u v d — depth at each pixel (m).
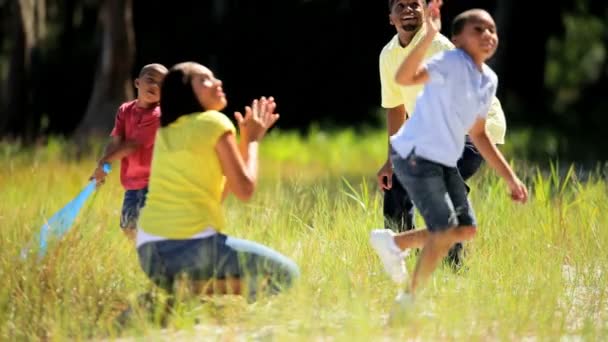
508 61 91.69
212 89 17.70
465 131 17.45
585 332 16.66
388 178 21.33
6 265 18.69
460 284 19.58
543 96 95.19
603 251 22.55
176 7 94.94
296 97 92.81
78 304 18.03
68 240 19.28
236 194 17.45
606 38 104.12
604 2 101.94
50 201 26.77
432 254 17.27
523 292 18.53
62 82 92.69
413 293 17.28
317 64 93.06
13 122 71.88
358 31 94.12
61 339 16.58
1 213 23.05
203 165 17.36
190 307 17.31
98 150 51.12
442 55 17.33
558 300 18.97
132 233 20.72
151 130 20.72
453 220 17.23
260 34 93.12
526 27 92.69
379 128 83.56
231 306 17.56
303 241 22.05
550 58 103.56
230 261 17.41
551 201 26.12
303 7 93.94
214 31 92.88
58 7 94.75
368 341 15.82
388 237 18.75
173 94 17.59
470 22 17.41
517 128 83.56
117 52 63.41
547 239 23.02
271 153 63.81
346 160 61.38
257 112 18.16
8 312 17.94
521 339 16.56
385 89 21.53
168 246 17.30
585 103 100.88
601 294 19.02
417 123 17.45
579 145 76.25
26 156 45.50
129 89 64.12
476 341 16.17
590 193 26.22
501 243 22.17
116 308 18.39
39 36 73.50
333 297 18.41
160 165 17.58
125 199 20.94
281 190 28.08
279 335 16.20
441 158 17.31
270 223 23.55
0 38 98.25
